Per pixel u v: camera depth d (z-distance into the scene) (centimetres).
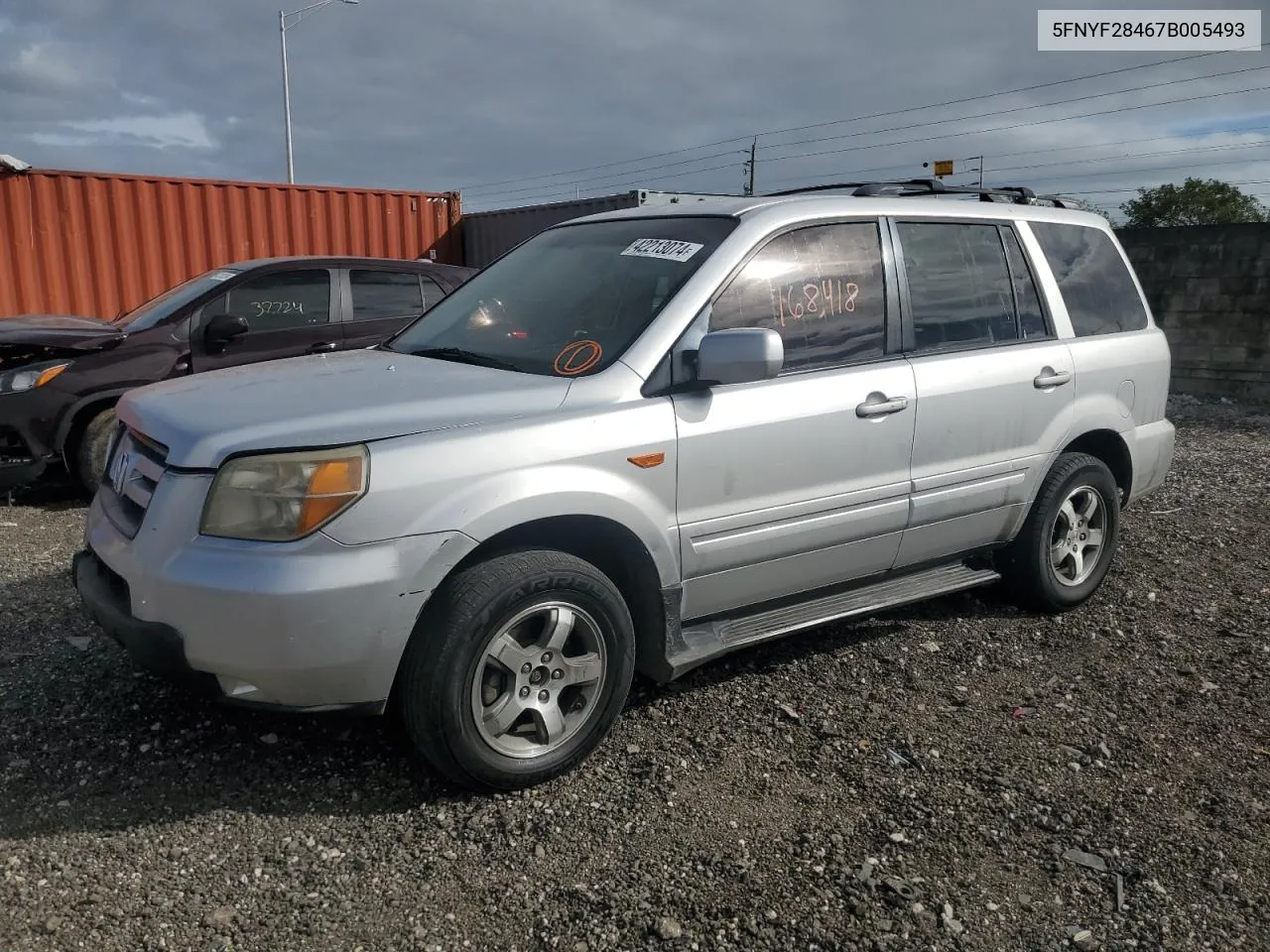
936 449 413
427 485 290
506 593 298
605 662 327
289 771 326
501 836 295
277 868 278
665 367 341
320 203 1230
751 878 278
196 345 720
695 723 365
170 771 323
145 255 1117
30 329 696
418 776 324
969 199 467
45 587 491
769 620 381
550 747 320
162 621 286
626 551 336
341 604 278
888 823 306
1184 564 570
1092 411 478
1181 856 295
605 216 443
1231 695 402
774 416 359
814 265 388
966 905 270
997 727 371
